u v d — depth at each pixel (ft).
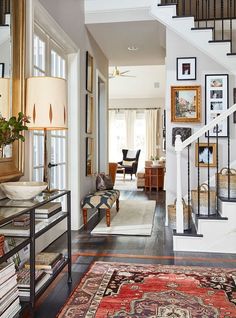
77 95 14.23
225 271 9.26
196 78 14.67
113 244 12.09
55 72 12.85
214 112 14.56
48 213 7.25
